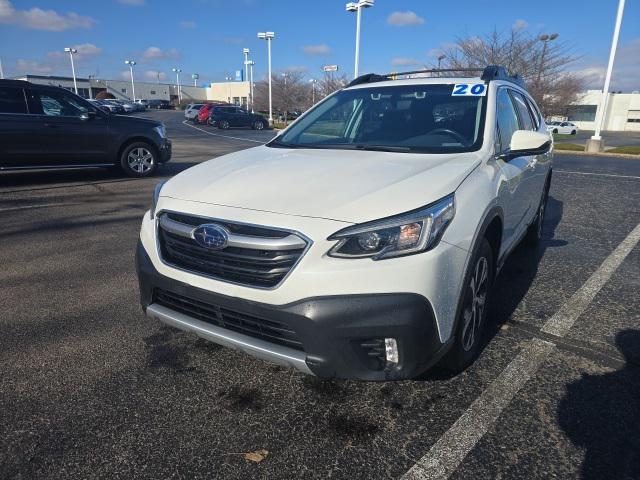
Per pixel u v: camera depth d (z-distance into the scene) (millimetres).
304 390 2672
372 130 3531
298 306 2111
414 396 2607
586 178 10867
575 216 6980
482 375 2799
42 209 6934
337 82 41938
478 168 2799
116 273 4461
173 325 2580
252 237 2205
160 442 2273
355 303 2082
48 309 3684
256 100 52875
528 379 2766
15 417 2436
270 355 2223
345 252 2105
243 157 3246
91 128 9008
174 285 2475
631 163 14531
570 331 3369
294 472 2096
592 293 4051
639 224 6496
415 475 2074
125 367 2896
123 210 6938
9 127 8250
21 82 8398
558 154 18219
